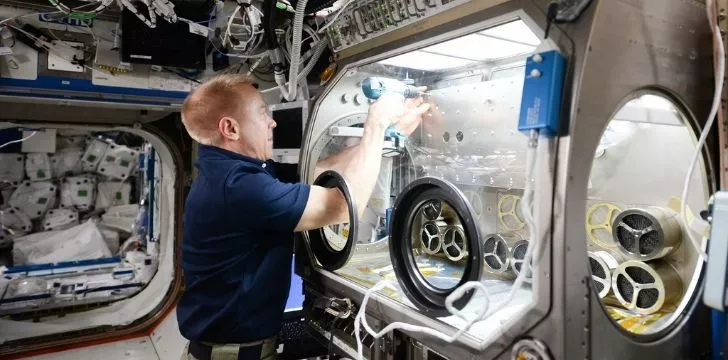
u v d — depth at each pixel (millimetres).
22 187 5961
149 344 3746
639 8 1297
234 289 1975
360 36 2062
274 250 2025
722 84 1361
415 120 2338
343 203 1927
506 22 1431
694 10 1477
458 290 1326
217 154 1982
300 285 3314
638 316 1627
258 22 2965
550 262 1188
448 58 2096
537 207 1225
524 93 1252
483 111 1987
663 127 1740
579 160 1181
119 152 6422
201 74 3420
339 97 2443
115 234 6129
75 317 4000
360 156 2053
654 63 1351
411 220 1734
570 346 1175
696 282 1563
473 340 1406
